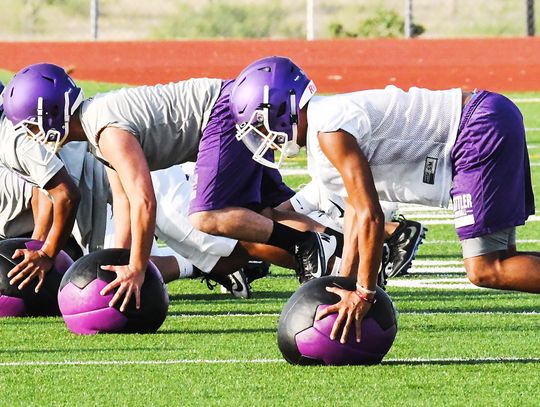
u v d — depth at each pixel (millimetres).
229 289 20781
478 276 16219
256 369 14969
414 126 15711
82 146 20781
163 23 94062
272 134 15656
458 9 91812
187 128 18125
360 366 15008
